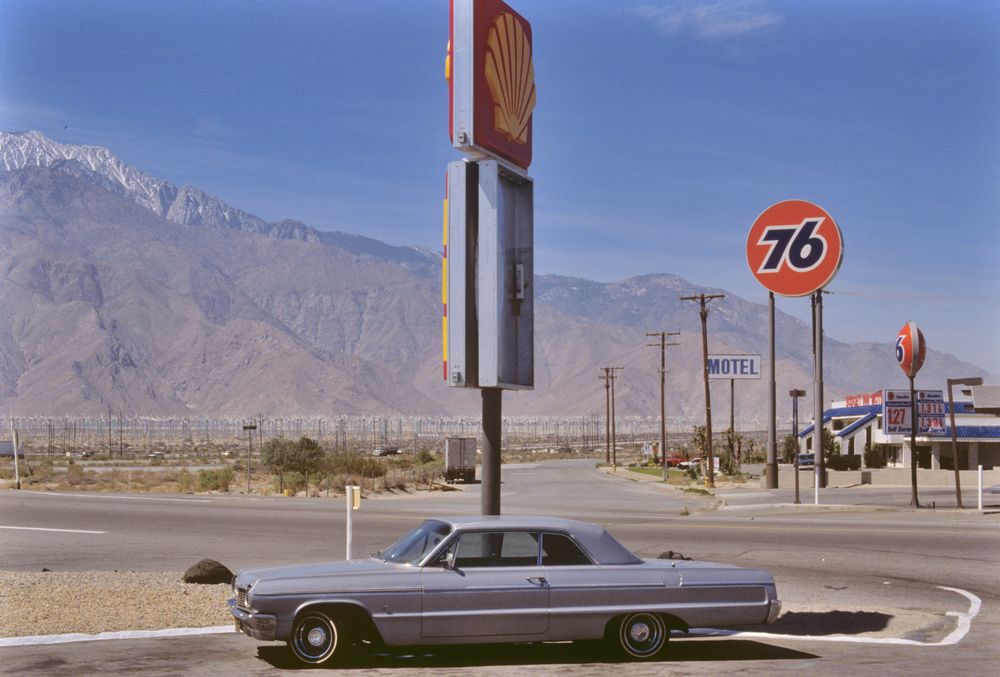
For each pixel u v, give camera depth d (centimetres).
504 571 1178
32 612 1423
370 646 1271
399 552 1229
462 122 1471
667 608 1205
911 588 1833
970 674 1139
